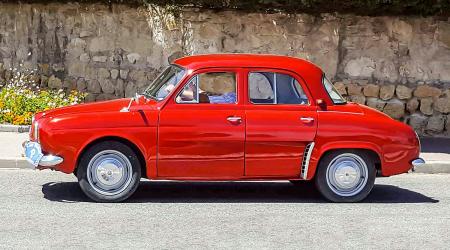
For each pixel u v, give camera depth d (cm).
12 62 1673
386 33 1593
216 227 902
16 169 1261
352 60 1599
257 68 1030
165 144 998
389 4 1546
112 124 990
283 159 1022
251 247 816
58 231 864
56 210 967
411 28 1589
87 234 853
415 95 1598
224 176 1017
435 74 1598
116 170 1007
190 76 1016
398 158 1045
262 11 1591
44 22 1662
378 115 1059
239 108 1016
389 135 1040
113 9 1636
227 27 1606
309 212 997
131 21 1634
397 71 1598
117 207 995
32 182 1154
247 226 912
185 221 930
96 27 1645
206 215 966
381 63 1599
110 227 888
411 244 848
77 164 1001
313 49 1599
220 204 1040
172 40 1622
